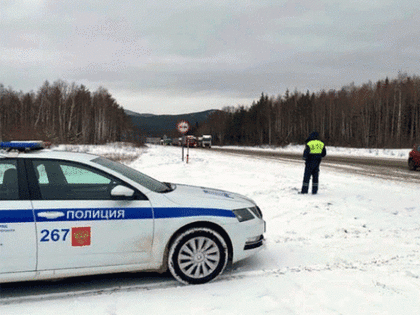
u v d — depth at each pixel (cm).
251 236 427
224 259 405
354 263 463
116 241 379
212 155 3494
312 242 568
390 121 7156
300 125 8688
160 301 355
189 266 397
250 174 1580
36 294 375
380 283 393
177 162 2333
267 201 928
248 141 10425
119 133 10119
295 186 1188
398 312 327
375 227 662
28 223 357
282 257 493
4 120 7800
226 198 445
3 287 393
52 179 383
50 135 5266
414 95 6656
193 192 446
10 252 353
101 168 398
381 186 1189
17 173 374
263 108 10125
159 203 396
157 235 390
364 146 5894
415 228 653
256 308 338
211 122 14375
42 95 8056
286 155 3522
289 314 325
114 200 384
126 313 330
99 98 8744
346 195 1009
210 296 366
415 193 1039
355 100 7469
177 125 2319
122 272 414
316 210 809
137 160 2517
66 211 367
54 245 363
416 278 407
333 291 374
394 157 2908
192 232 393
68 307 344
